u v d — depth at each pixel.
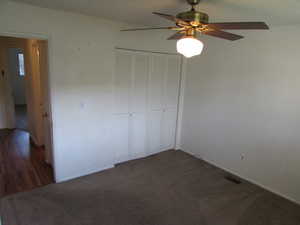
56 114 2.80
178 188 2.98
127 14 2.63
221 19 2.53
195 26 1.76
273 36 2.75
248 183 3.19
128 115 3.61
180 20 1.71
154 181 3.13
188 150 4.24
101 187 2.92
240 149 3.31
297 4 1.90
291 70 2.64
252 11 2.19
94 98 3.08
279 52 2.72
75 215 2.35
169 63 3.89
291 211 2.59
